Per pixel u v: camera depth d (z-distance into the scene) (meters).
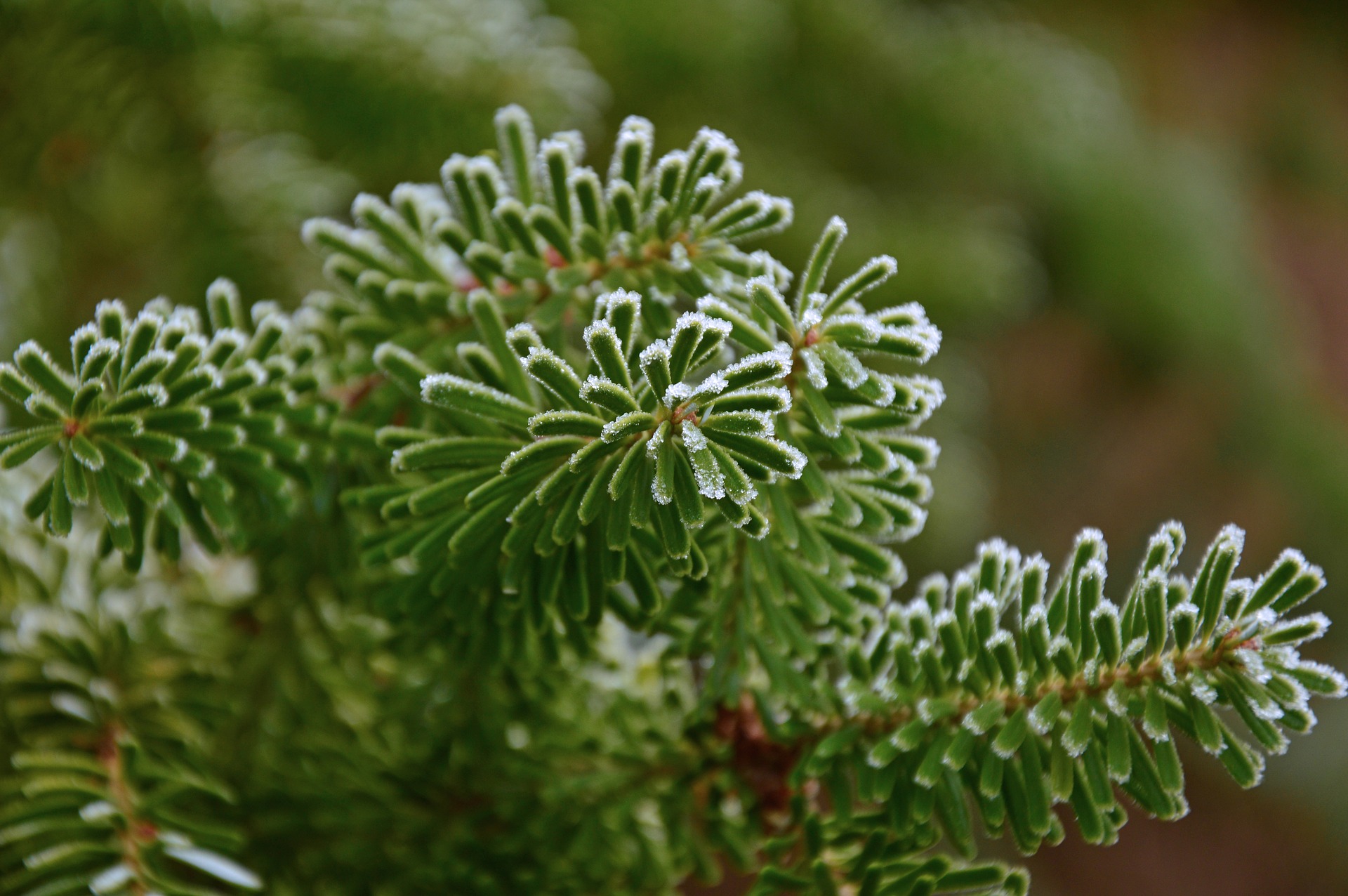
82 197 0.87
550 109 0.84
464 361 0.56
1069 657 0.55
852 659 0.57
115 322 0.55
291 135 0.91
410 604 0.57
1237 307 1.93
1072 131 1.41
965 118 1.37
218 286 0.58
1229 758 0.54
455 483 0.55
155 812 0.59
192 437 0.56
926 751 0.56
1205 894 1.94
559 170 0.57
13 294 0.88
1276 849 2.01
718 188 0.56
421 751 0.60
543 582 0.55
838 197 1.27
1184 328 1.90
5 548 0.62
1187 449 2.20
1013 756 0.55
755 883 0.56
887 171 1.49
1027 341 2.26
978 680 0.56
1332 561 2.00
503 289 0.59
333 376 0.60
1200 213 1.86
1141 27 2.79
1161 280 1.81
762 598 0.57
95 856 0.58
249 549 0.61
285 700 0.62
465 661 0.58
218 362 0.56
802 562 0.56
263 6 0.77
